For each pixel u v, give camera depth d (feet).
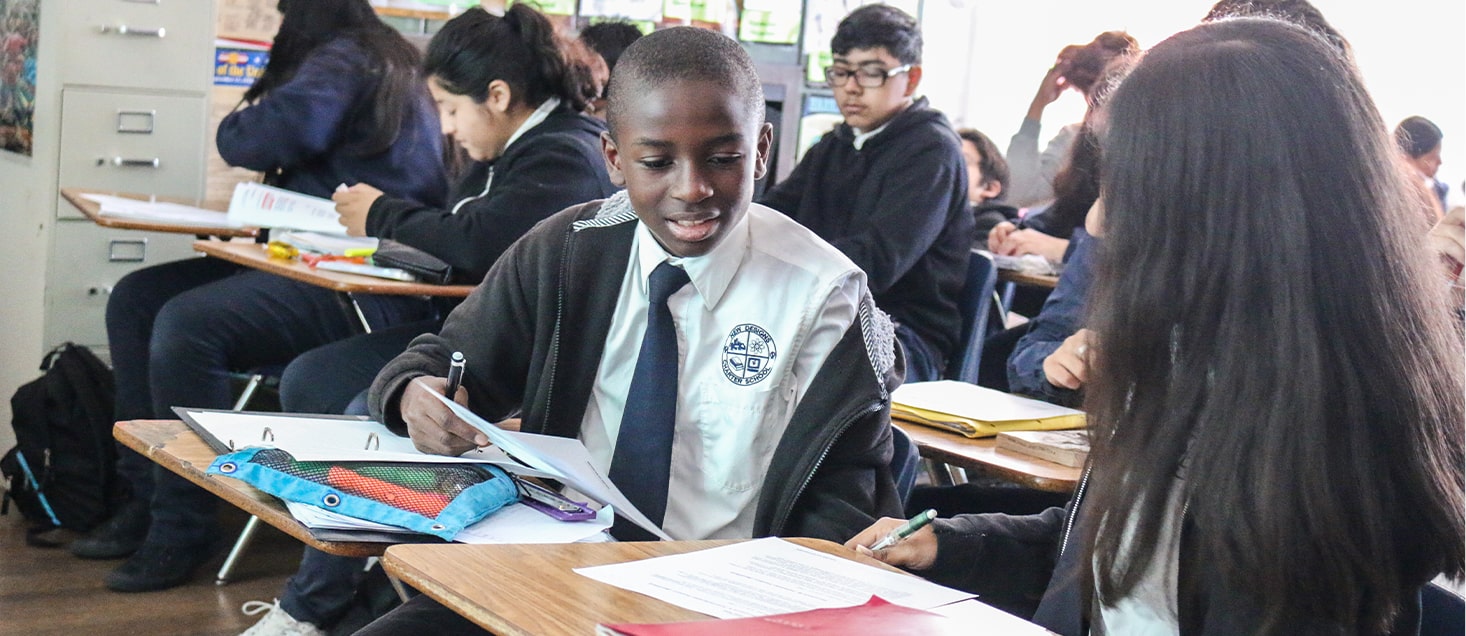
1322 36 3.40
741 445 5.00
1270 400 3.08
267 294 9.80
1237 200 3.16
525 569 3.33
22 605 9.18
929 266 10.60
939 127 10.84
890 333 5.24
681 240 4.70
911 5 17.22
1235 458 3.10
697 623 2.89
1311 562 3.04
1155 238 3.28
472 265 8.82
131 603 9.42
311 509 3.91
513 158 9.09
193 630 9.02
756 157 4.91
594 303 5.12
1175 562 3.32
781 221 5.22
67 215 12.00
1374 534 3.06
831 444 4.86
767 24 16.10
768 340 4.98
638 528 4.90
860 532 4.66
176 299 9.66
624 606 3.10
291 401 8.89
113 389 11.04
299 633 7.98
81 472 10.80
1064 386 6.65
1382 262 3.14
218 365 9.62
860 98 11.04
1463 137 12.43
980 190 14.90
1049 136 15.79
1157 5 15.61
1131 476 3.29
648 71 4.56
